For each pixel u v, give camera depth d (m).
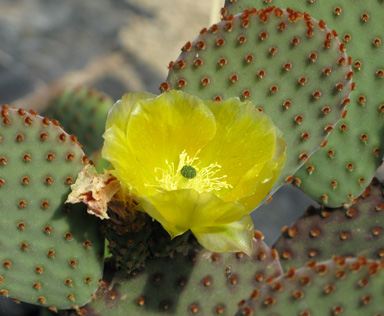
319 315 0.35
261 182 0.38
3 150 0.40
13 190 0.40
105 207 0.38
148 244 0.42
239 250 0.37
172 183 0.40
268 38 0.42
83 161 0.40
